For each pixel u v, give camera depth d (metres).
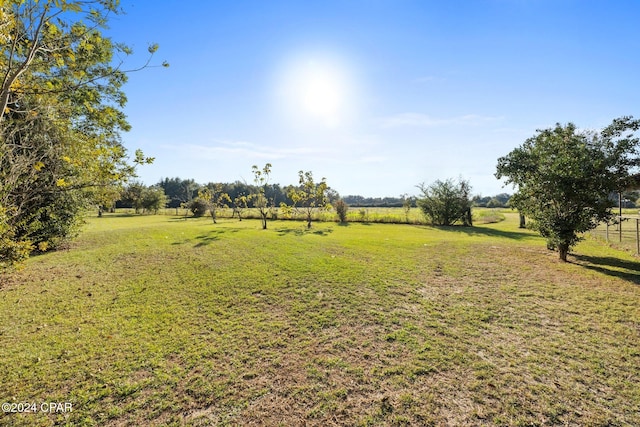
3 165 5.15
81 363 3.47
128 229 14.87
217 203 27.80
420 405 2.75
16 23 3.42
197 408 2.76
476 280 6.80
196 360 3.54
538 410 2.67
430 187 23.22
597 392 2.91
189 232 14.34
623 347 3.74
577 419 2.56
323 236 14.06
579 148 7.67
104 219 28.05
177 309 5.13
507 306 5.21
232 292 5.95
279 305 5.29
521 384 3.04
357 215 25.28
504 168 9.11
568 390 2.94
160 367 3.40
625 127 7.64
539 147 8.46
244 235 13.58
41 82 5.09
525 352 3.67
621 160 7.68
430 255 9.59
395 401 2.81
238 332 4.28
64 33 4.29
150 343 3.94
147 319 4.72
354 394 2.92
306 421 2.58
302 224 21.64
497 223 26.02
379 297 5.67
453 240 13.16
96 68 6.42
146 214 38.47
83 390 3.00
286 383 3.10
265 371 3.32
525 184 8.94
